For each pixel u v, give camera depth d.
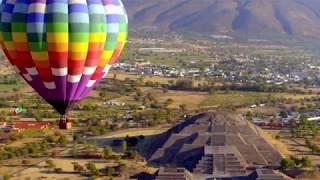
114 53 126.56
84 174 193.12
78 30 117.44
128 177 191.38
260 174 184.75
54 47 117.44
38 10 116.62
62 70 119.94
